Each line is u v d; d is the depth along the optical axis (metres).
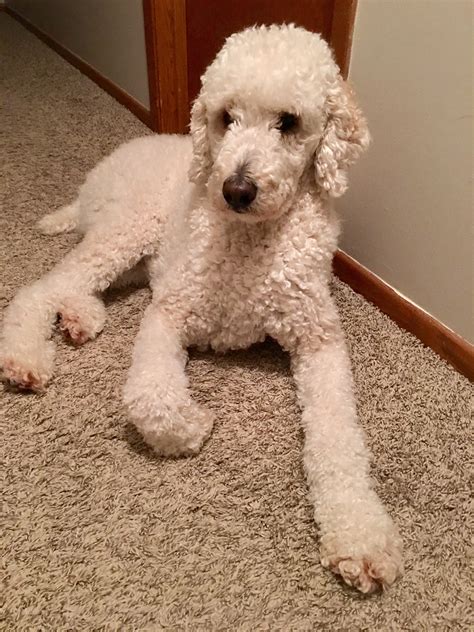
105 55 2.59
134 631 0.81
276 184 0.99
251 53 0.98
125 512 0.95
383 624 0.83
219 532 0.93
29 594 0.84
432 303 1.30
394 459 1.07
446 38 1.07
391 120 1.24
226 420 1.12
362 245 1.45
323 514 0.91
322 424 1.01
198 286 1.11
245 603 0.85
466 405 1.18
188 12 1.95
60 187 1.85
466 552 0.93
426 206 1.23
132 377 1.01
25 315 1.22
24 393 1.15
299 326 1.11
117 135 2.21
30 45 3.28
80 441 1.06
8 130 2.22
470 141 1.09
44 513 0.95
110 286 1.43
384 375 1.24
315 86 0.99
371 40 1.22
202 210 1.15
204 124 1.10
